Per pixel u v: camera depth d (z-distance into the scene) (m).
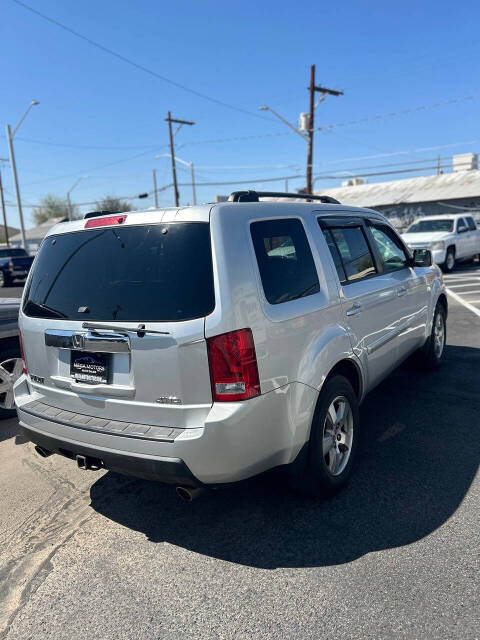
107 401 3.01
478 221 31.38
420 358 6.02
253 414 2.77
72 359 3.18
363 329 3.94
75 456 3.17
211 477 2.73
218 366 2.69
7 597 2.79
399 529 3.17
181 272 2.81
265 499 3.61
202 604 2.65
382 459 4.08
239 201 3.32
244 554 3.03
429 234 17.97
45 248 3.52
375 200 35.81
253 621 2.51
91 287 3.11
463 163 40.59
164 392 2.80
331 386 3.43
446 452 4.16
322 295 3.45
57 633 2.52
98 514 3.55
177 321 2.74
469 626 2.39
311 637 2.39
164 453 2.74
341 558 2.93
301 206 3.66
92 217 3.35
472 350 7.22
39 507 3.67
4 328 5.22
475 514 3.28
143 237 2.99
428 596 2.59
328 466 3.53
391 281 4.58
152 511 3.55
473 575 2.73
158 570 2.93
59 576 2.93
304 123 25.28
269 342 2.87
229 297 2.72
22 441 4.84
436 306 6.07
